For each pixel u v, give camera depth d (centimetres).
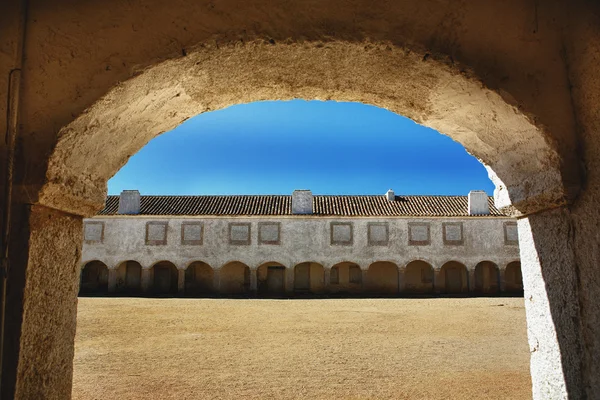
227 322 1323
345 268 2975
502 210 342
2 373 232
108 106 262
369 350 880
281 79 307
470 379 650
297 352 859
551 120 266
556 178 268
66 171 266
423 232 2881
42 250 257
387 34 263
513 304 1980
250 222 2870
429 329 1180
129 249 2823
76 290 297
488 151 334
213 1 260
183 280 2805
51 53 254
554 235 286
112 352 852
